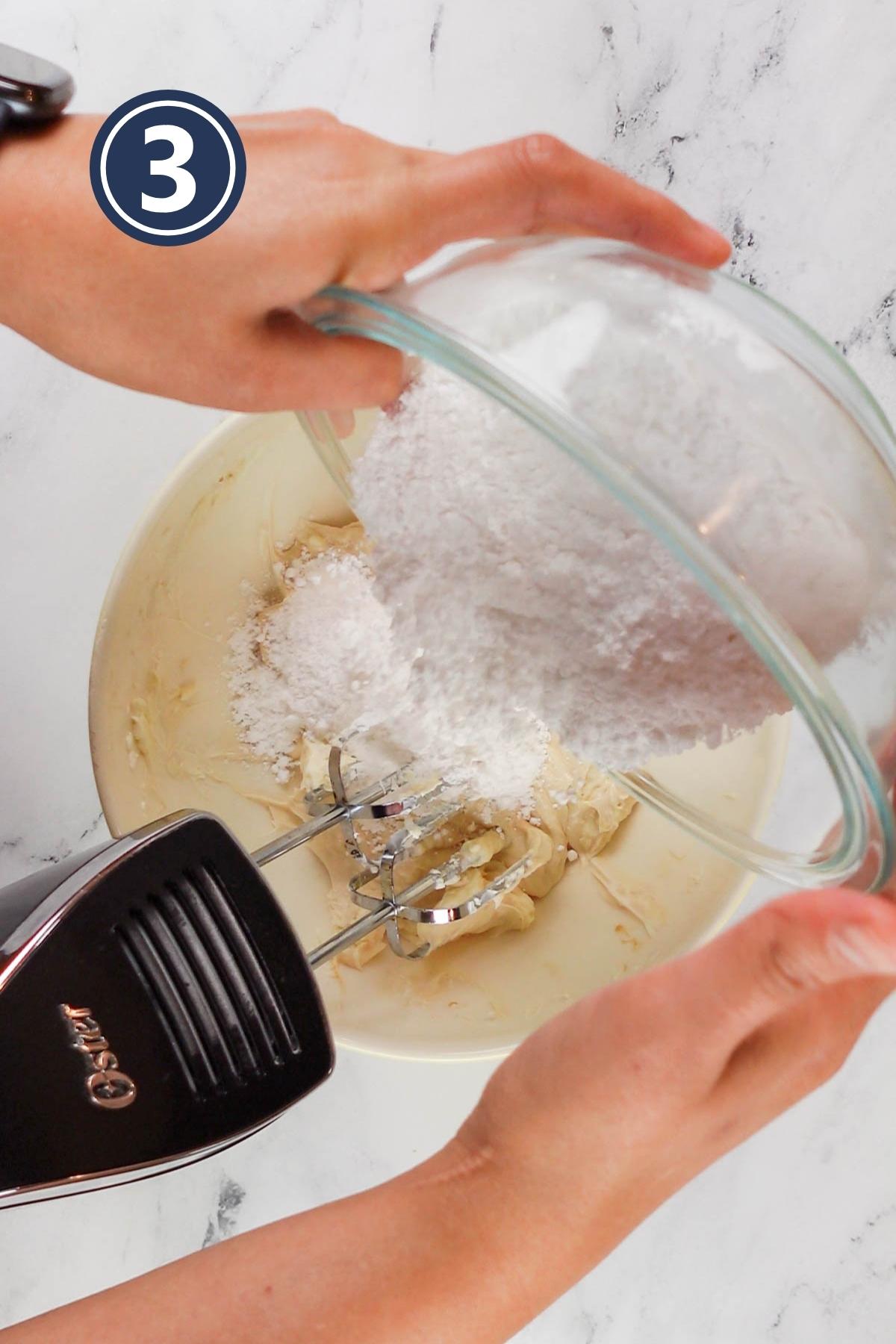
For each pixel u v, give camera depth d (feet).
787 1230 2.48
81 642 2.60
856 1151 2.46
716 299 1.69
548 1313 2.55
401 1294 1.65
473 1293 1.67
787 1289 2.48
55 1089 1.75
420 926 2.39
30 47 2.53
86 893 1.80
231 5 2.52
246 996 1.86
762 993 1.54
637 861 2.38
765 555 1.55
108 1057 1.78
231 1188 2.56
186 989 1.83
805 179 2.41
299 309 1.78
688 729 1.74
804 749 2.33
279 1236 1.71
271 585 2.58
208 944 1.86
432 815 2.34
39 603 2.59
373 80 2.52
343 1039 2.32
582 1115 1.66
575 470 1.67
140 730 2.43
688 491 1.55
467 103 2.51
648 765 2.21
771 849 1.94
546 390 1.55
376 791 2.35
